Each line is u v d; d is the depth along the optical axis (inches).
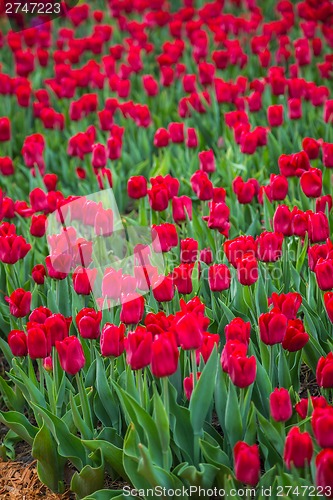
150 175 247.1
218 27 343.0
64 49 394.0
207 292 174.7
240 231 189.8
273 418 121.4
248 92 316.8
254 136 221.5
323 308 162.1
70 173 264.5
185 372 142.8
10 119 306.3
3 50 396.8
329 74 314.3
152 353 115.5
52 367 146.6
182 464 127.6
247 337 127.6
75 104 269.3
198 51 315.3
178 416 129.8
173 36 344.8
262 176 234.2
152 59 374.6
